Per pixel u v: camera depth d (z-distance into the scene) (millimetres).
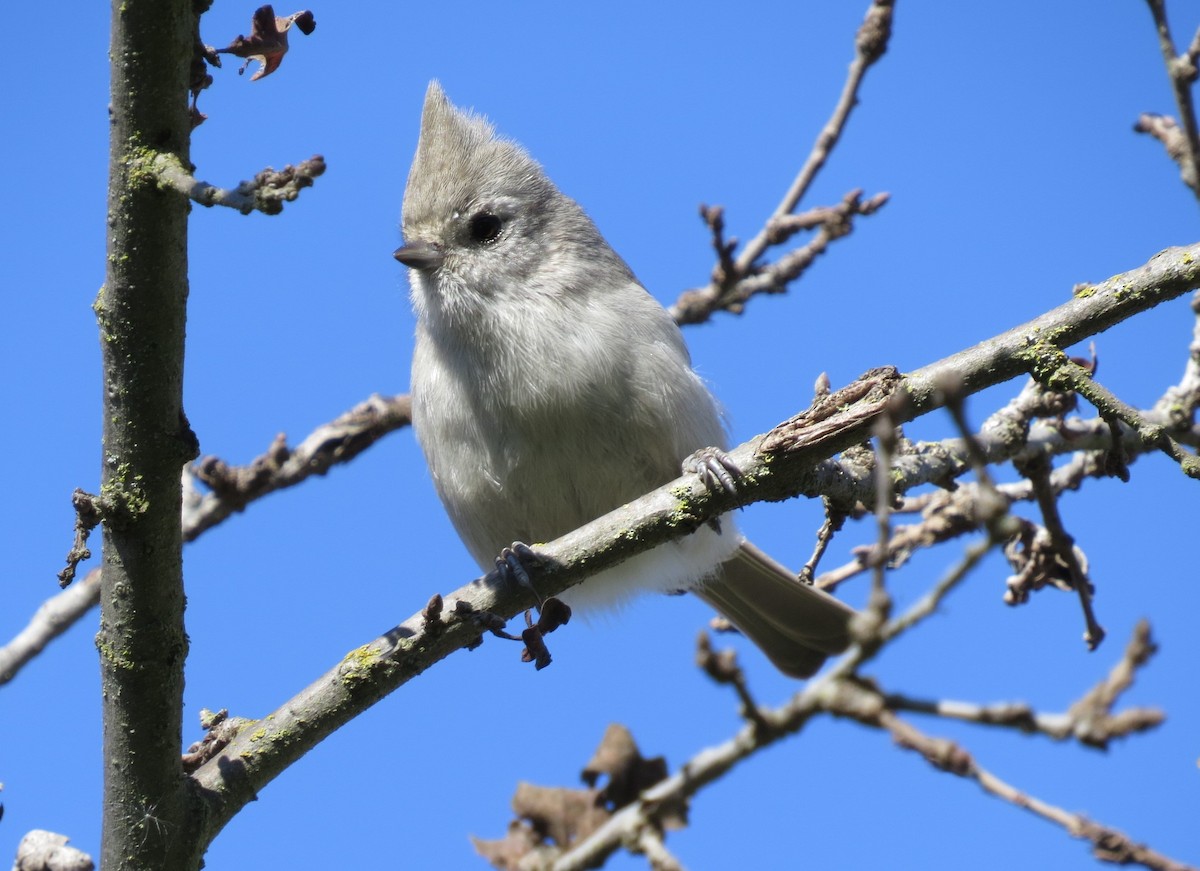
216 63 6164
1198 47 8711
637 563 10133
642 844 6973
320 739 7289
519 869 7262
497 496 9633
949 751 6508
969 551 6004
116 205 5973
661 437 9438
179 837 6902
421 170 10219
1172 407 10281
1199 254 7098
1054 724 6332
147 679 6660
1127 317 7180
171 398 6324
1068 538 10039
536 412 9344
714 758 6938
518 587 7523
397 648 7270
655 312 9797
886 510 6070
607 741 7520
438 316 9781
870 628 6297
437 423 9719
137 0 5770
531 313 9516
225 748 7254
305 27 6434
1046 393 9766
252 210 5402
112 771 6809
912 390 7281
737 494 7523
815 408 7457
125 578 6543
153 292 6082
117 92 5910
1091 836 6441
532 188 10039
